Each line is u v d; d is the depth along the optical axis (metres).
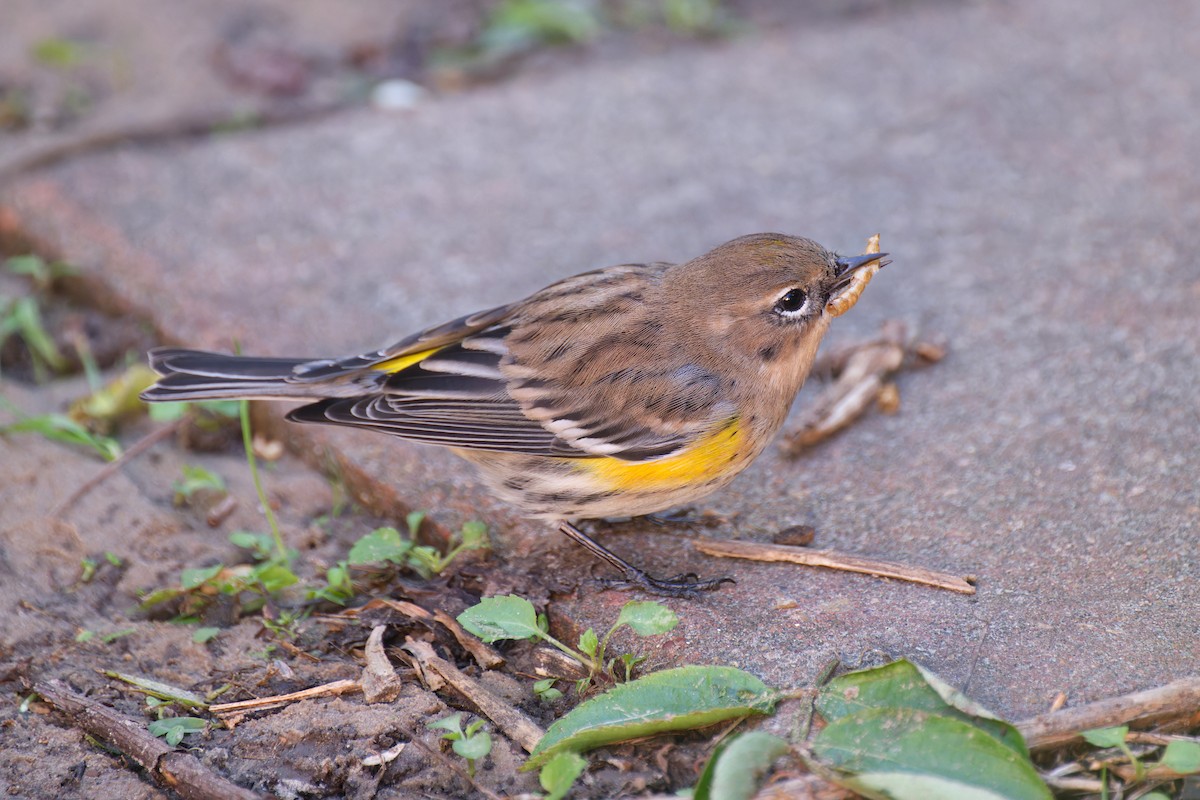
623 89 16.94
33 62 17.16
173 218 14.38
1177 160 14.51
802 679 8.41
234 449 12.01
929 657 8.50
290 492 11.23
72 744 8.48
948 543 9.73
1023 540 9.65
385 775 8.14
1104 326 12.03
